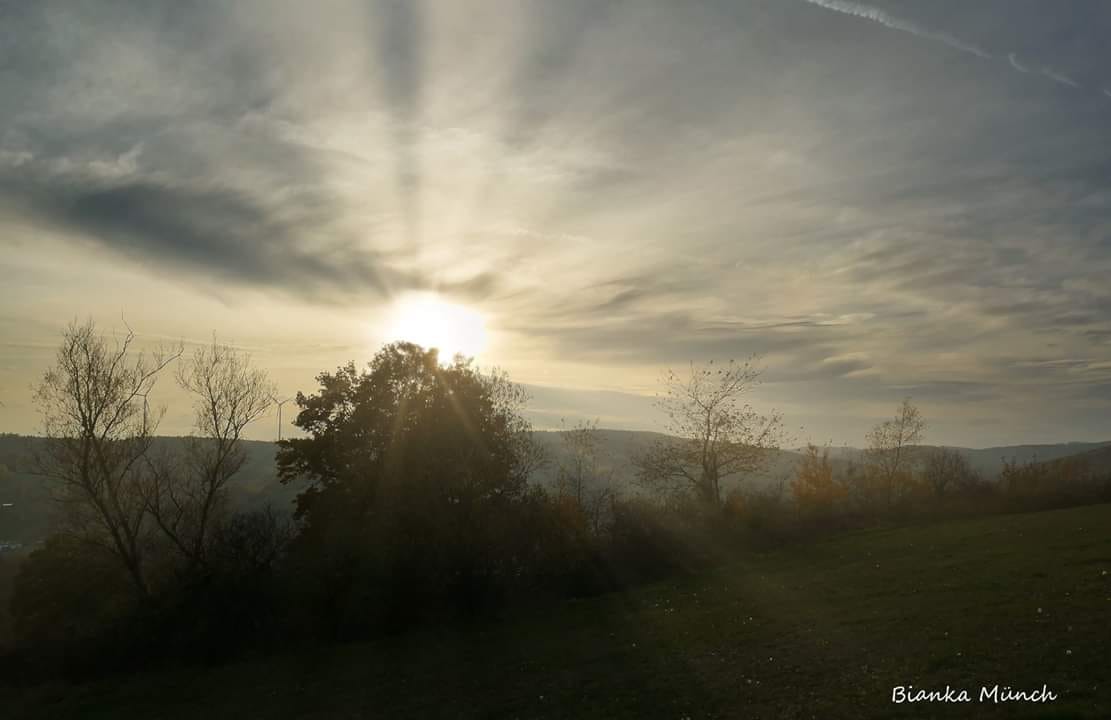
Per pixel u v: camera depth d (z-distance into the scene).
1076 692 11.68
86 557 38.69
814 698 14.16
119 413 38.28
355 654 29.06
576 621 30.00
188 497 39.78
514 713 17.58
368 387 44.25
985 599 20.06
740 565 40.62
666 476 58.81
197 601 32.69
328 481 43.62
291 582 33.47
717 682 16.94
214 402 40.97
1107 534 29.55
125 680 29.92
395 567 33.62
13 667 32.34
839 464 63.09
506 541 36.53
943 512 53.91
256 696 24.14
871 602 23.16
